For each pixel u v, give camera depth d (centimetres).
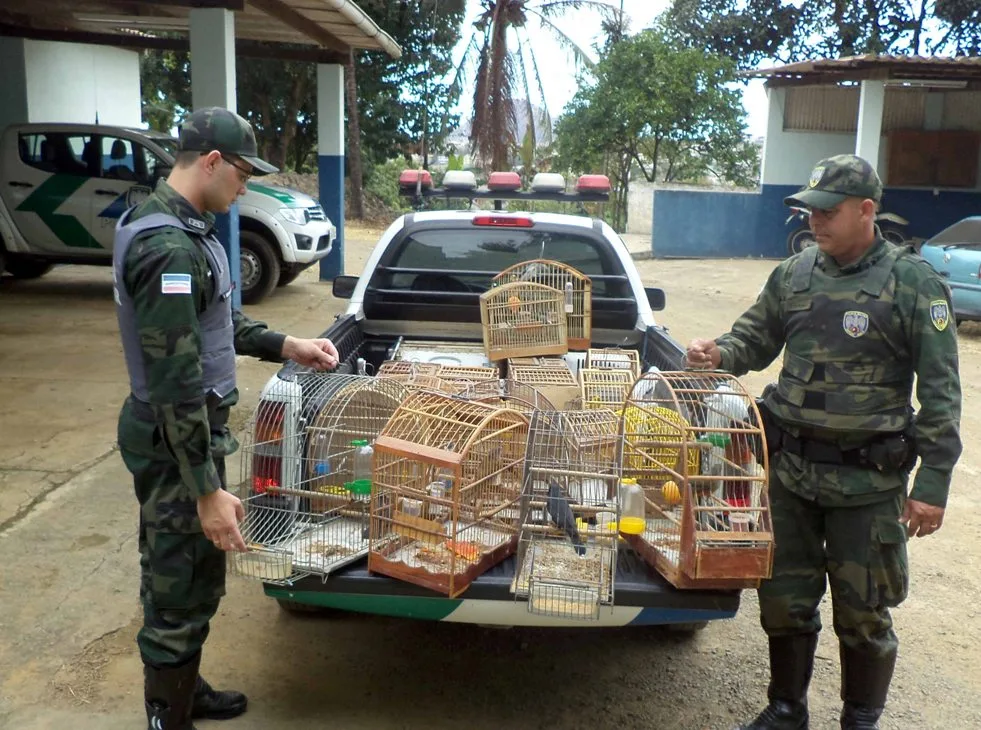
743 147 2394
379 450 298
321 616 410
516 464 330
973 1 2211
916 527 284
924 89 1903
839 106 1917
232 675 360
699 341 322
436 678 365
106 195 1088
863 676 307
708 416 321
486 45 2169
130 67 1686
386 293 525
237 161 280
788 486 302
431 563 298
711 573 280
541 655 386
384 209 2494
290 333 956
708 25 2398
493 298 496
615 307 521
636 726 338
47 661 363
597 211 2525
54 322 981
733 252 1959
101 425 649
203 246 278
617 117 2206
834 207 286
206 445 268
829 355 293
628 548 320
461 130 2559
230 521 274
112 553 455
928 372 282
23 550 454
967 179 1897
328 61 1270
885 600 296
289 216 1122
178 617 293
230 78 848
